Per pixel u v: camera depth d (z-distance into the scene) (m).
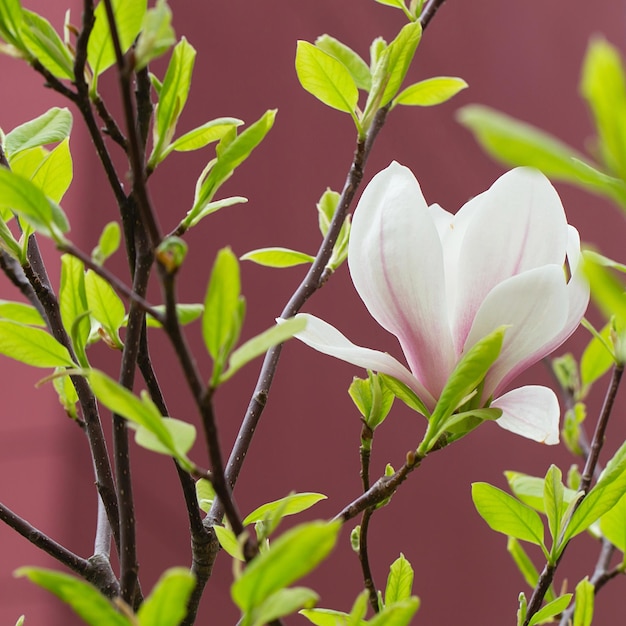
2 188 1.29
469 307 1.39
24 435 2.40
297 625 3.06
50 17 2.33
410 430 3.43
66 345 1.41
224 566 2.85
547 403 1.38
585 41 4.64
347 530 3.17
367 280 1.39
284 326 1.28
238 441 1.44
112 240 1.36
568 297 1.37
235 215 2.97
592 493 1.40
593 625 3.78
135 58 1.27
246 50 3.08
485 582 3.56
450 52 3.92
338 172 3.33
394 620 1.30
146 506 2.63
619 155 0.87
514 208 1.38
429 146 3.81
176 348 1.28
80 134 2.43
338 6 3.45
